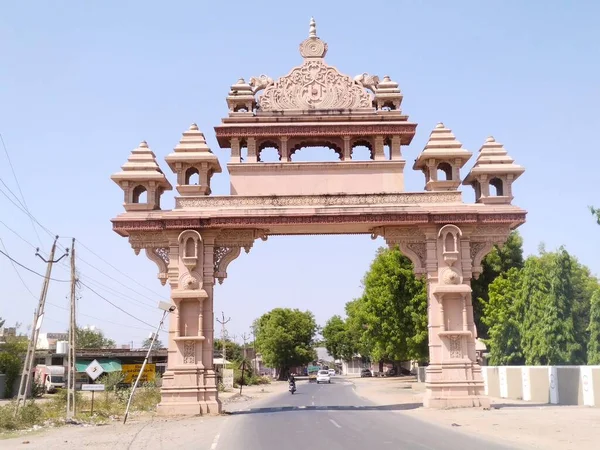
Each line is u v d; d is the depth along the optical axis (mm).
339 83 26641
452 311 24719
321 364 161375
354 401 34438
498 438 14961
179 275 24656
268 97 26469
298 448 13758
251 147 26109
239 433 17297
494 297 47188
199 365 24188
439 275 24719
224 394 49500
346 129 25938
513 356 42781
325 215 24516
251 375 77375
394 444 14023
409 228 25250
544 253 53812
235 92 26500
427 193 25312
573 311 42156
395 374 91938
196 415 23672
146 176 25047
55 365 62781
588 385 25219
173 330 24391
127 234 25281
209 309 24734
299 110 26266
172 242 24922
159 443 15680
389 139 26562
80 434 18984
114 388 38625
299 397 42344
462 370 24141
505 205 25156
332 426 18625
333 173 25969
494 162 25562
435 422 19219
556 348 39219
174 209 25016
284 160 25953
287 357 96562
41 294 26703
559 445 13516
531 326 40969
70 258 26719
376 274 56125
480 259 25203
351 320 85250
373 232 25719
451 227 24781
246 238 25141
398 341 53312
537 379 29734
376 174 25953
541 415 20797
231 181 25812
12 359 48188
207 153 25500
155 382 44625
